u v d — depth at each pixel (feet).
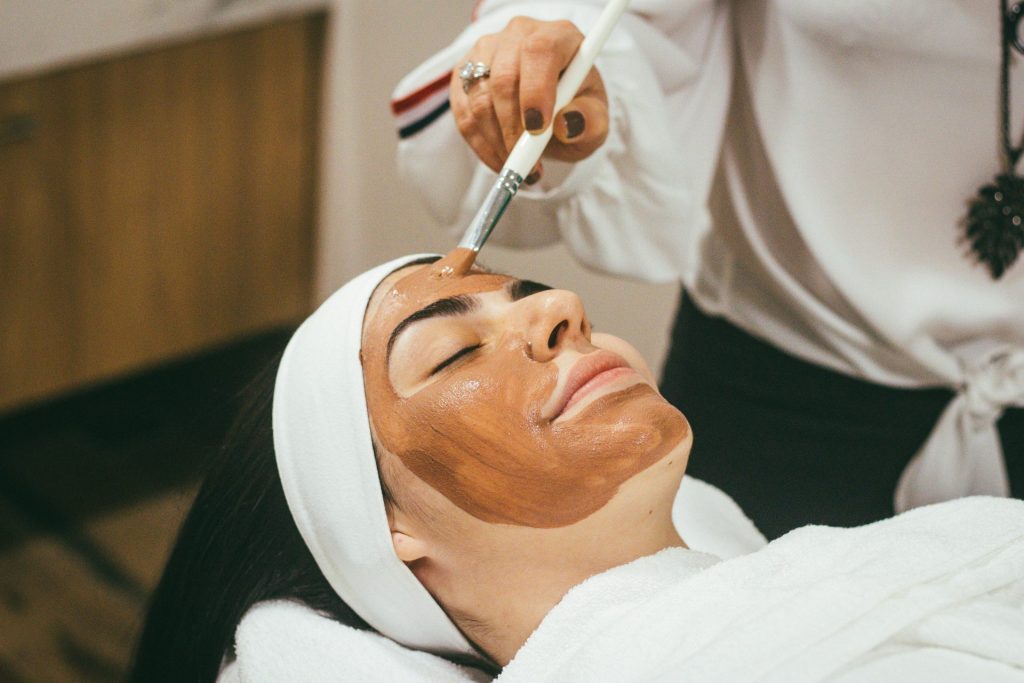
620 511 2.86
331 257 8.06
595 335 3.12
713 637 2.58
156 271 7.43
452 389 2.86
